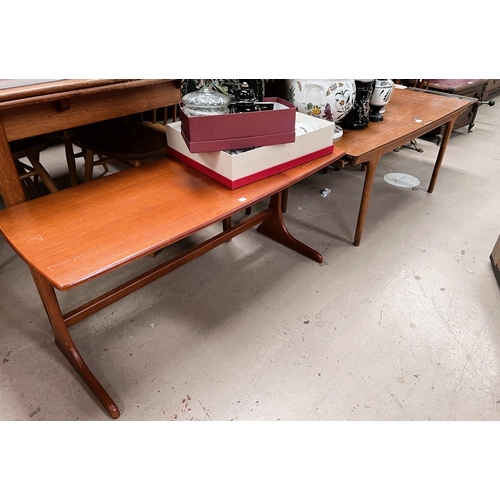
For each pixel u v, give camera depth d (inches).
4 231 41.6
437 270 79.2
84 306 55.2
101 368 57.6
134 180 52.6
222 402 53.7
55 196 48.5
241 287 73.5
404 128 80.4
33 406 52.5
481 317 68.1
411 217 97.8
